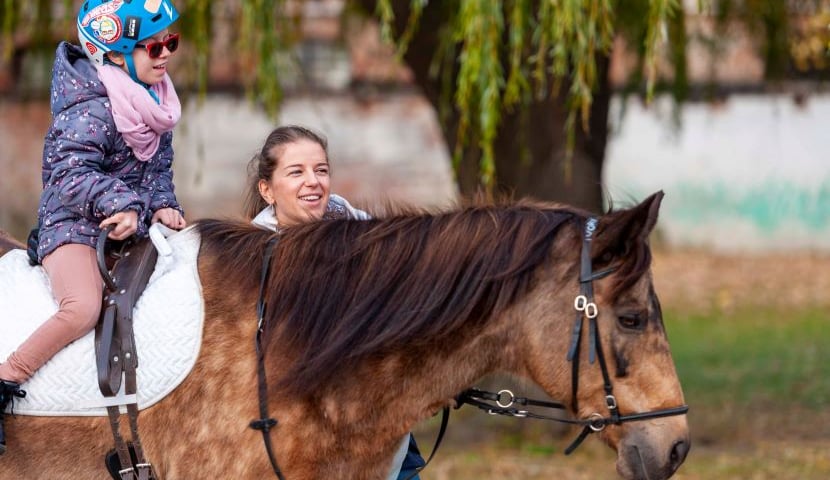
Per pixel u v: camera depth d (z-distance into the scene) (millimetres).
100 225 5156
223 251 5250
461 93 8734
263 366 4934
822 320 19812
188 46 11219
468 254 5031
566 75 10461
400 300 5012
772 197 27828
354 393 5004
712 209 28078
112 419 4949
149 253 5266
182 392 4945
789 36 13227
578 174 11016
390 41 9273
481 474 10789
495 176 10891
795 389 14547
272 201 5957
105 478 5078
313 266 5105
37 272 5332
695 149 27922
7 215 26781
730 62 26703
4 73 24172
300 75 12508
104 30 5242
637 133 27922
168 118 5414
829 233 27766
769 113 27484
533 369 5016
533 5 10094
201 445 4922
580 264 4941
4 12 11711
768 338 18219
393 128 28156
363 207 5684
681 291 23094
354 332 4941
